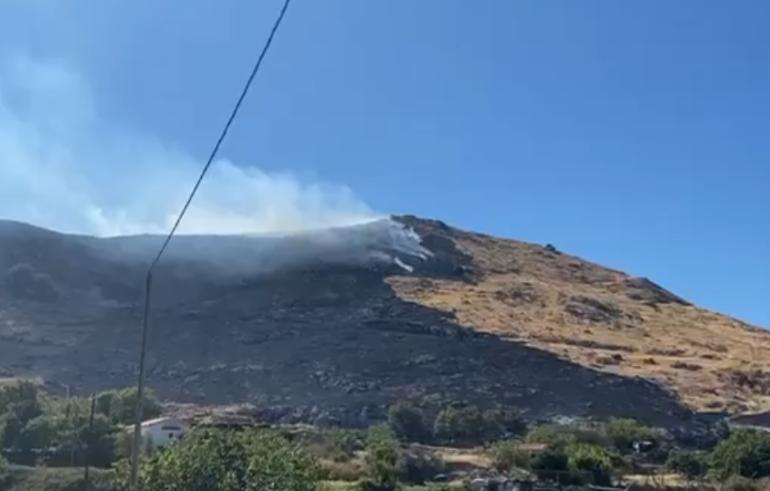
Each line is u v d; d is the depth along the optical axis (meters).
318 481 34.09
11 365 117.19
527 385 110.50
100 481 48.28
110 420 68.00
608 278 191.88
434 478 63.84
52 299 151.75
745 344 157.38
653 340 149.25
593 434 82.50
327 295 149.75
